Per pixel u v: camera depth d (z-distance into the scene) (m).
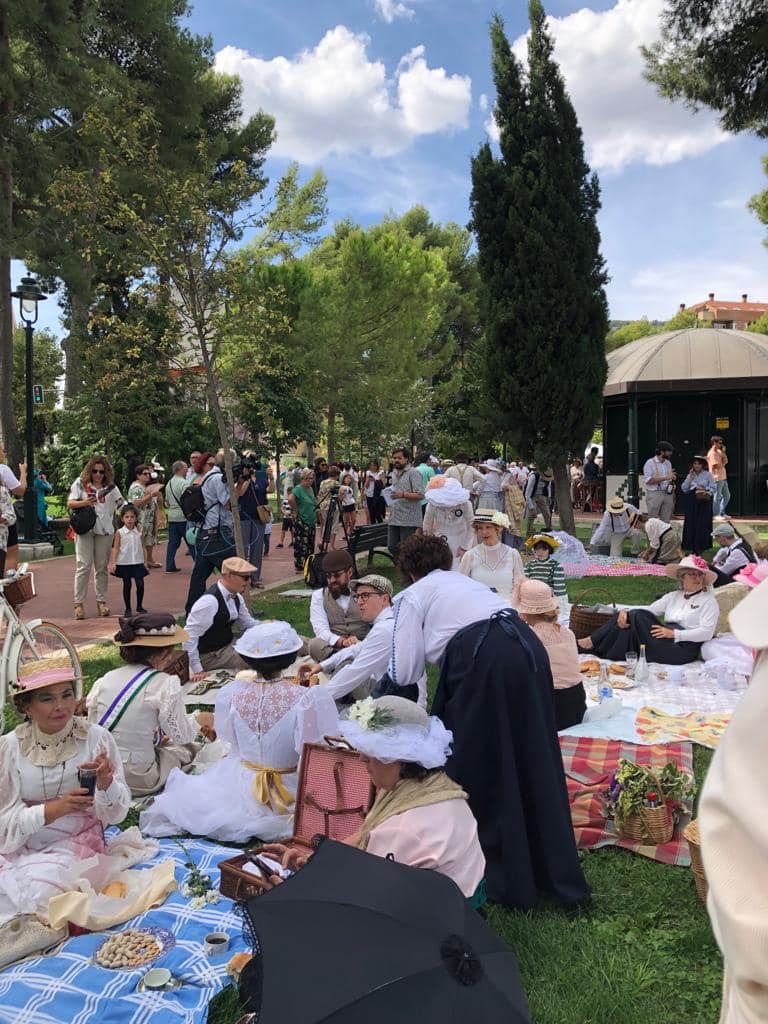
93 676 7.36
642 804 4.30
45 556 16.70
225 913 3.57
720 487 17.02
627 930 3.59
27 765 3.68
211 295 11.15
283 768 4.48
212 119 29.88
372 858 2.36
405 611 4.00
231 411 23.38
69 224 19.00
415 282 28.69
